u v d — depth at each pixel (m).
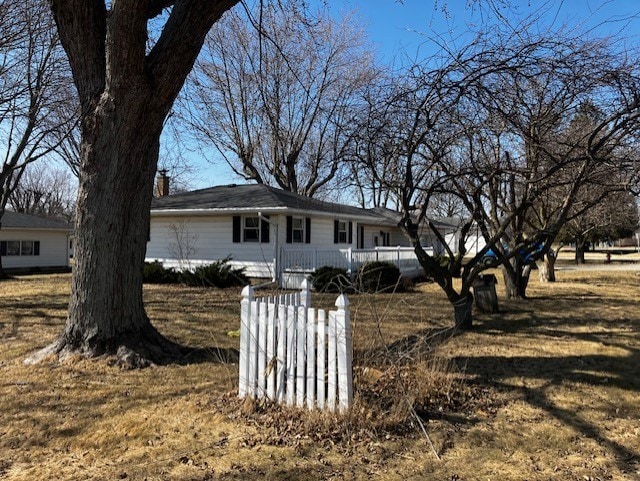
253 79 21.03
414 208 7.34
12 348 6.51
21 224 23.77
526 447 3.47
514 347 6.77
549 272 17.52
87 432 3.73
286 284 15.16
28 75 11.19
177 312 9.88
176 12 5.56
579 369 5.59
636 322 8.91
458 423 3.91
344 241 21.28
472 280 8.04
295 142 26.25
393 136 6.23
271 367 4.18
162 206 18.27
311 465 3.18
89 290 5.72
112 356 5.61
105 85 5.62
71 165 20.53
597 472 3.10
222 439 3.59
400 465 3.19
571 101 5.92
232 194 18.73
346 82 23.33
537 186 7.59
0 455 3.35
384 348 4.67
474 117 6.02
